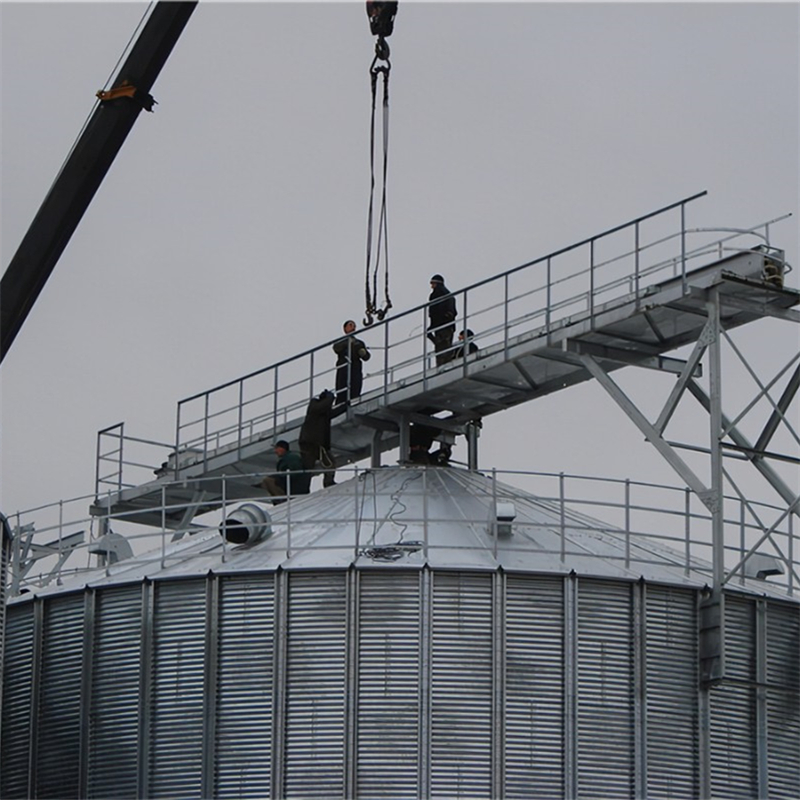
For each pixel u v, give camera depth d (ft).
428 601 243.19
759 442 252.42
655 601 247.50
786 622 254.47
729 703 248.52
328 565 245.45
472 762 240.12
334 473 266.77
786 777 249.75
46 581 279.08
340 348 276.62
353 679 241.96
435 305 268.41
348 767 240.12
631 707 244.22
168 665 247.09
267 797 240.94
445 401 266.98
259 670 244.01
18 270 261.44
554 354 257.75
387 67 280.51
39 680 253.85
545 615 244.22
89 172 262.67
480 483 264.11
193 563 252.83
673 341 258.78
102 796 246.88
